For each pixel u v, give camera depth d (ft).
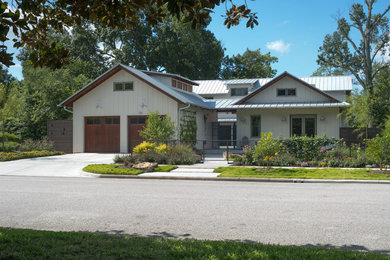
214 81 122.42
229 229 21.50
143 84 79.61
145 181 44.60
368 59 114.73
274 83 85.92
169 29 150.71
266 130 85.40
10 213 26.08
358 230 21.02
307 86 83.20
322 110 81.87
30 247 16.31
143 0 17.39
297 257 14.99
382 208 27.04
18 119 97.19
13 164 61.98
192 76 159.94
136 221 23.61
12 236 18.12
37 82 112.27
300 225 22.30
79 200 31.09
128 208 27.66
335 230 21.08
